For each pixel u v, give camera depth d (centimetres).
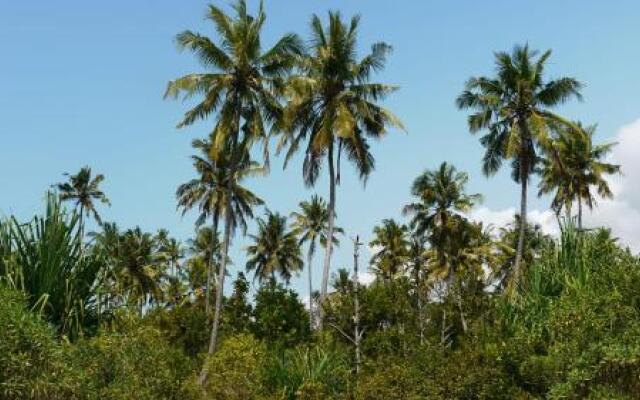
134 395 1348
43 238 1312
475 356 1856
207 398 2039
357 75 3850
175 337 3972
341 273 4709
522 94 3966
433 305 4447
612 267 1833
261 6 3525
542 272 2053
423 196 5631
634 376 1434
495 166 4175
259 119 3475
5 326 1076
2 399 1057
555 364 1584
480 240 5978
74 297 1325
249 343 2444
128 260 6662
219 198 5212
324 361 2331
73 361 1266
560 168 4109
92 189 6631
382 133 3906
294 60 3528
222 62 3425
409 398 1841
